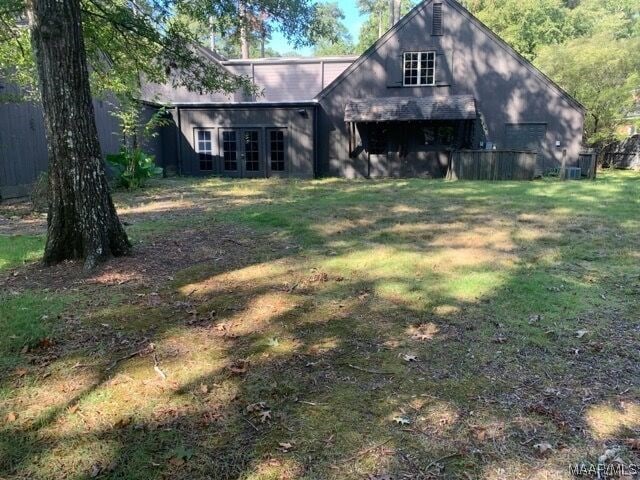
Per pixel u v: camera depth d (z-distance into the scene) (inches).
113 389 108.1
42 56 192.7
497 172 601.0
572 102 648.4
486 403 101.8
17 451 87.5
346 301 164.4
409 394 105.8
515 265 204.4
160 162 693.3
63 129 197.9
